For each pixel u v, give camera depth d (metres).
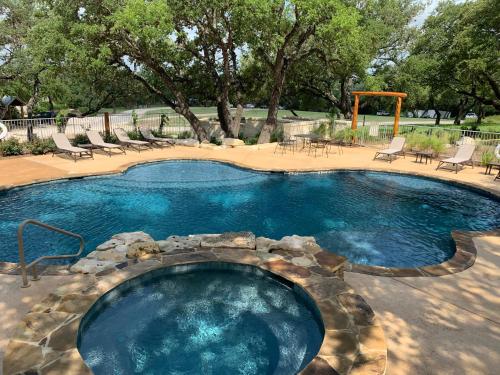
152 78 19.91
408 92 29.27
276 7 14.47
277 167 12.38
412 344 3.58
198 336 3.87
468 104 41.25
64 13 14.12
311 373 2.98
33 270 4.63
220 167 12.83
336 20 13.23
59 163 11.91
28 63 23.42
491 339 3.70
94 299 4.00
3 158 12.38
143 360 3.49
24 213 8.27
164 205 9.12
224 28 16.94
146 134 16.55
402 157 14.68
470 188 10.46
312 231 7.81
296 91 28.11
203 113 26.97
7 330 3.67
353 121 17.84
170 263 4.89
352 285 4.74
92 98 26.62
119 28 13.50
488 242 6.30
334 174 12.33
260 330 3.97
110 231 7.48
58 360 3.08
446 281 4.90
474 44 20.33
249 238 5.73
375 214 8.88
